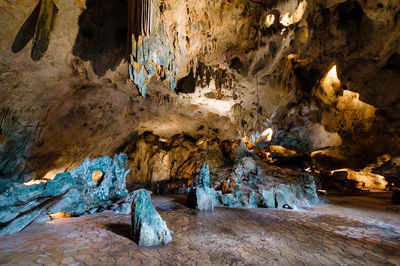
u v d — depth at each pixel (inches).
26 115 296.0
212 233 237.0
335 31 368.2
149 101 464.4
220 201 422.6
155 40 218.7
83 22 243.0
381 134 556.4
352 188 829.8
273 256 178.2
